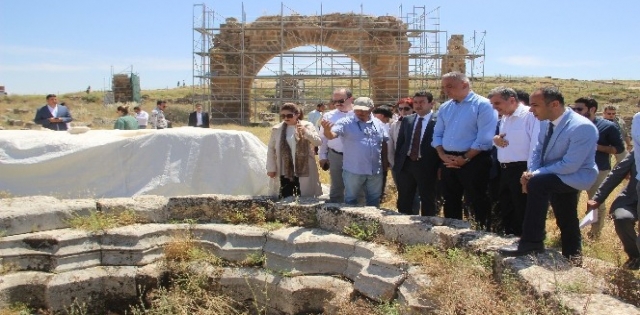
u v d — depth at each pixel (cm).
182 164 861
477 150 661
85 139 873
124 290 698
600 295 443
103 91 4456
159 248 744
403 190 767
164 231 758
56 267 682
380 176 784
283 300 672
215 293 709
